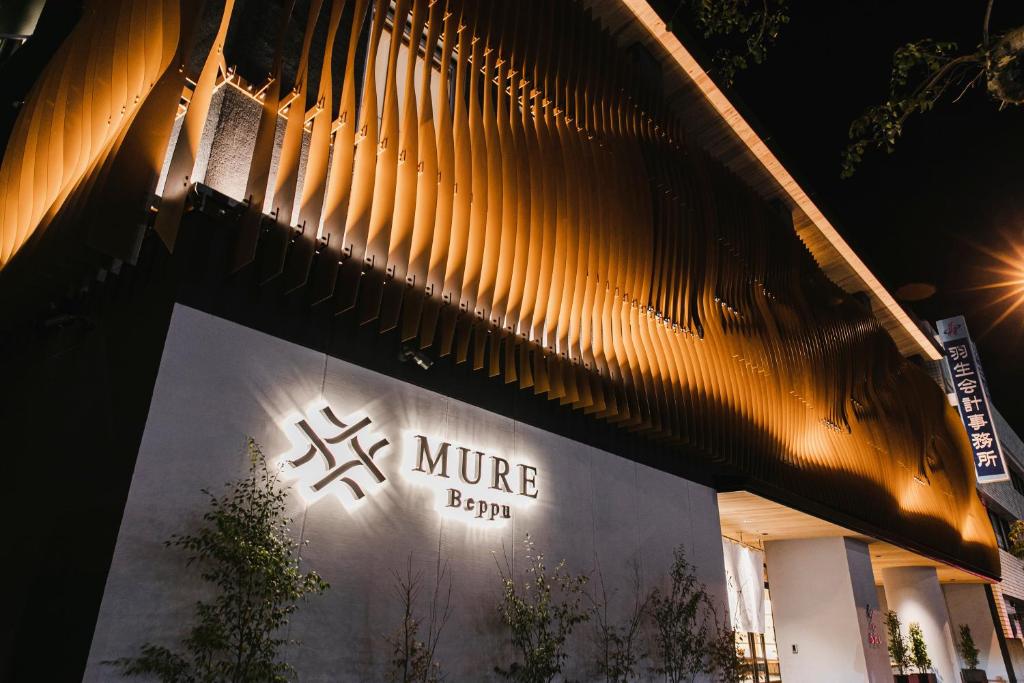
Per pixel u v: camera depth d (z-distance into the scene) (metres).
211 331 5.29
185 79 5.76
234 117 6.65
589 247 9.00
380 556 5.90
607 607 8.23
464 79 7.97
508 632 6.82
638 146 10.71
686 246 11.08
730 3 5.61
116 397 5.14
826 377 14.67
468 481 6.97
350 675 5.36
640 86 11.57
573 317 8.54
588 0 12.02
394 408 6.52
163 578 4.52
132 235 4.81
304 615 5.23
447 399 7.09
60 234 5.15
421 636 5.98
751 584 15.17
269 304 5.77
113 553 4.34
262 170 5.70
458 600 6.44
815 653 14.59
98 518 4.63
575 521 8.20
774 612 15.38
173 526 4.65
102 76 6.06
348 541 5.70
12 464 6.07
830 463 14.02
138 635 4.32
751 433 11.53
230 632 4.57
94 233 4.61
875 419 16.80
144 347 5.13
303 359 5.88
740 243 12.86
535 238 8.17
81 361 5.81
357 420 6.14
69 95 6.33
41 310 6.35
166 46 5.54
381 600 5.78
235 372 5.34
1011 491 32.44
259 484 5.20
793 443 12.85
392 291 6.47
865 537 15.40
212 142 6.41
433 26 7.71
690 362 10.42
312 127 6.87
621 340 9.21
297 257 5.82
